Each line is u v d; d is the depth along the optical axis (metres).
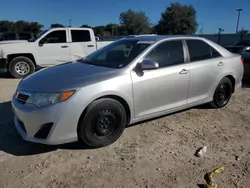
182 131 4.13
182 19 59.22
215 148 3.59
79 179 2.87
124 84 3.57
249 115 4.94
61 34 9.86
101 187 2.74
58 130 3.17
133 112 3.77
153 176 2.93
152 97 3.92
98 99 3.38
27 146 3.60
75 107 3.19
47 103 3.16
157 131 4.11
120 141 3.75
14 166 3.11
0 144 3.65
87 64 4.21
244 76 7.89
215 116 4.83
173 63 4.21
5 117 4.71
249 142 3.80
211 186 2.72
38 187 2.73
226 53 5.15
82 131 3.33
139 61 3.84
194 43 4.61
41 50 9.52
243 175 2.96
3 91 6.79
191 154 3.42
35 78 3.69
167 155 3.39
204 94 4.77
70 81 3.38
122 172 3.00
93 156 3.35
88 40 10.34
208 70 4.68
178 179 2.88
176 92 4.24
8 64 9.12
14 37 17.28
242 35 33.66
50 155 3.36
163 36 4.45
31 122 3.21
